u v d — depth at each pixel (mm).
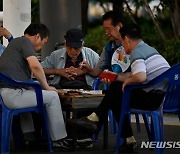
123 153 10914
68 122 10828
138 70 9938
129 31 10383
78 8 17125
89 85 12258
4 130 10500
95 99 11336
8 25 15172
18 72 10773
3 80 10383
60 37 16812
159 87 10180
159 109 10000
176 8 19484
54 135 10773
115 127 13359
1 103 10602
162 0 19188
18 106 10523
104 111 10594
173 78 9977
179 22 19750
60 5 16812
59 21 16812
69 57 12367
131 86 10023
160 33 19016
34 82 10508
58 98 10781
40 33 11188
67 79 12203
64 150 11023
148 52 10281
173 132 13430
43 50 16812
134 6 21844
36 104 10633
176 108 10297
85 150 11188
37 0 25031
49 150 10922
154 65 10242
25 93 10570
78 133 11336
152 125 10375
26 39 10836
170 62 17031
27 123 11391
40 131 11641
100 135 13297
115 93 10586
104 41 19969
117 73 11031
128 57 11195
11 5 15062
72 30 12086
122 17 11312
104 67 11852
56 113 10742
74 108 10859
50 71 12188
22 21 15133
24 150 11242
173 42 17578
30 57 10617
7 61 10781
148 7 19453
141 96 10133
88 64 12039
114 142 12266
